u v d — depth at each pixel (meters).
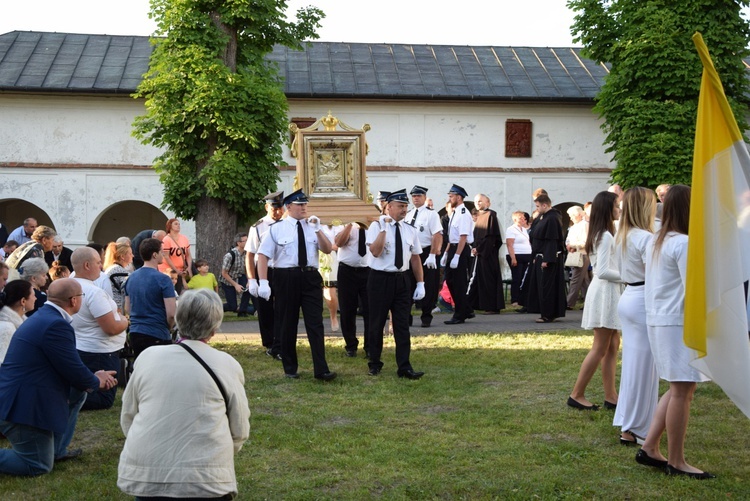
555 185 28.19
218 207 21.95
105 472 6.64
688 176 24.33
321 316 9.91
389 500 5.91
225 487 4.39
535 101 27.75
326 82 27.64
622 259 7.00
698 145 5.77
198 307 4.54
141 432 4.35
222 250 21.92
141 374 4.46
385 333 13.08
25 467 6.52
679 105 24.39
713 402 8.62
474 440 7.32
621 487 6.11
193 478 4.28
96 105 26.64
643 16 24.73
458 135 27.89
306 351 11.88
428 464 6.67
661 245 6.21
